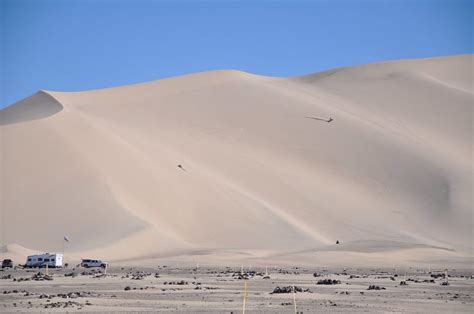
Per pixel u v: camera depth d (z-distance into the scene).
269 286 144.62
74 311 92.75
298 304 104.94
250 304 104.69
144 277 178.38
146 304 103.69
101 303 104.44
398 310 97.75
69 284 149.25
